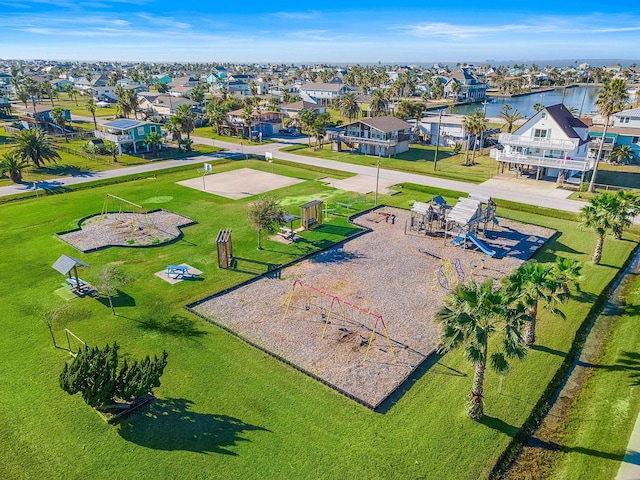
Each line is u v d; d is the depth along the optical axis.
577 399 21.89
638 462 17.92
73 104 152.00
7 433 19.56
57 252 38.03
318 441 19.19
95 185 59.00
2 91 163.50
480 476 17.62
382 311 29.42
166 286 32.47
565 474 17.73
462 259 37.34
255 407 21.09
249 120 91.56
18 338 26.25
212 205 50.94
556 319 28.50
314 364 24.19
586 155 65.94
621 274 34.88
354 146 83.81
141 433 19.56
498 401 21.53
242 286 32.72
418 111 102.00
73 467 17.92
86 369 20.14
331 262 36.62
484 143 85.25
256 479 17.38
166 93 168.38
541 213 48.47
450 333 18.73
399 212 49.00
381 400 21.45
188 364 24.05
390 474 17.64
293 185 59.75
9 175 60.09
